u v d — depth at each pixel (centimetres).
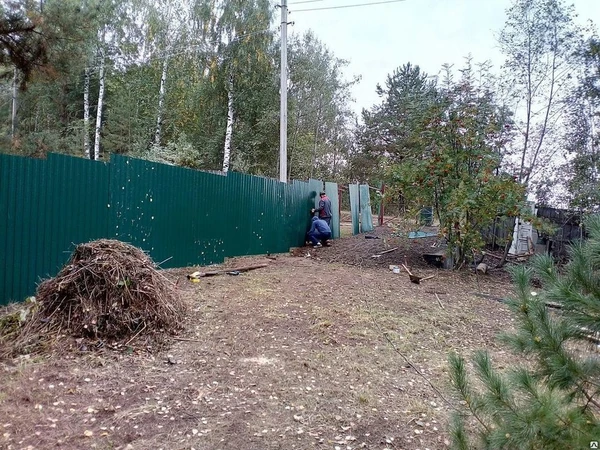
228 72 1961
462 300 674
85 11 710
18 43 631
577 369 174
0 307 473
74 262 441
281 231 1087
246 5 1914
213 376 352
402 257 1018
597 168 1076
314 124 2728
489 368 194
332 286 709
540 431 163
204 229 816
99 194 594
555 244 1026
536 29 1094
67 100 2102
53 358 366
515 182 861
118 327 410
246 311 532
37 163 514
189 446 252
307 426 283
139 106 2156
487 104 938
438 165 876
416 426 289
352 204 1417
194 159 1745
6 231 484
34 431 260
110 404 299
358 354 419
